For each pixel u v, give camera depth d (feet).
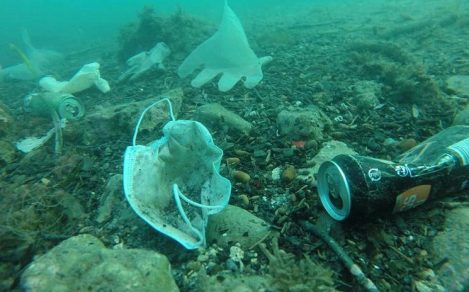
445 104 1.42
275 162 1.12
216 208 0.79
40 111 1.68
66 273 0.65
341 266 0.74
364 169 0.73
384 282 0.71
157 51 2.52
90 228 0.92
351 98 1.57
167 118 1.48
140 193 0.86
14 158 1.34
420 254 0.76
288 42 2.92
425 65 1.97
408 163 0.77
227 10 1.82
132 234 0.88
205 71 1.92
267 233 0.83
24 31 4.03
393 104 1.49
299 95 1.66
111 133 1.45
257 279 0.69
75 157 1.23
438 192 0.79
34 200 0.95
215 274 0.74
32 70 2.26
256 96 1.69
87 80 2.02
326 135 1.26
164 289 0.64
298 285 0.62
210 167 0.94
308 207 0.90
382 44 2.23
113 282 0.63
